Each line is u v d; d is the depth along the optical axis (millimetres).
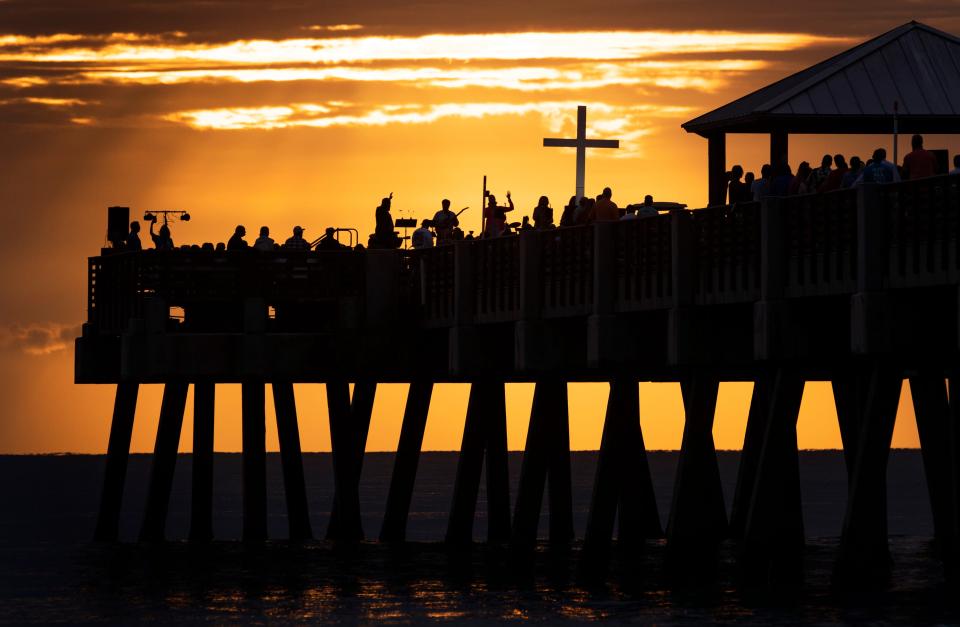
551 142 127750
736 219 91562
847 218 84875
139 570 120125
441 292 118312
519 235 107750
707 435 97688
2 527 187375
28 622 101875
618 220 100312
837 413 117062
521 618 97438
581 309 102500
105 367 130625
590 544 104438
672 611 95250
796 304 88812
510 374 115000
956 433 94500
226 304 126875
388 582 112250
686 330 94562
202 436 134375
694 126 108750
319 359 121625
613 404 102562
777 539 91188
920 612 91750
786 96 104438
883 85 105188
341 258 122062
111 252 130625
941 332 84125
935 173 91312
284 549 129250
